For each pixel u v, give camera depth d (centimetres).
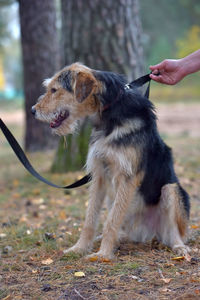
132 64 980
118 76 523
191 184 916
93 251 516
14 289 404
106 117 496
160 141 535
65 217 693
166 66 545
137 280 412
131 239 555
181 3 5234
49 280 423
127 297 374
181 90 5109
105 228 494
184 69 541
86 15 950
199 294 369
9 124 3080
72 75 522
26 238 573
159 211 537
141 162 500
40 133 1516
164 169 530
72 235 564
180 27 5528
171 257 482
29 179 1063
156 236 557
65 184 941
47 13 1470
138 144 490
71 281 416
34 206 810
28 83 1491
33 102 1495
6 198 891
